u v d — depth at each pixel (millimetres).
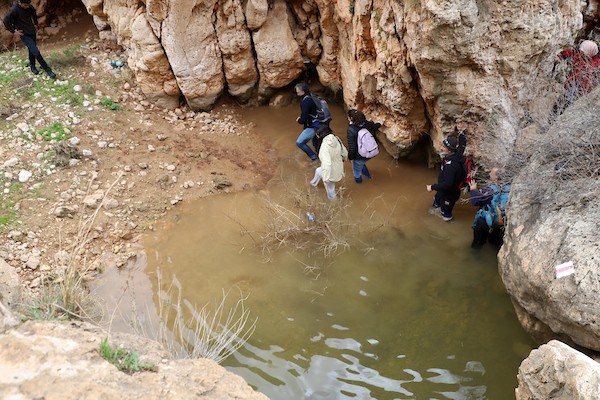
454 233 7742
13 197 7578
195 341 5855
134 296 6707
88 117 9102
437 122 8258
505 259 6145
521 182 6297
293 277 7090
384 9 7770
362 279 7039
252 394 3590
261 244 7625
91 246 7312
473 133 7898
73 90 9562
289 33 10148
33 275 6676
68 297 5465
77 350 3395
